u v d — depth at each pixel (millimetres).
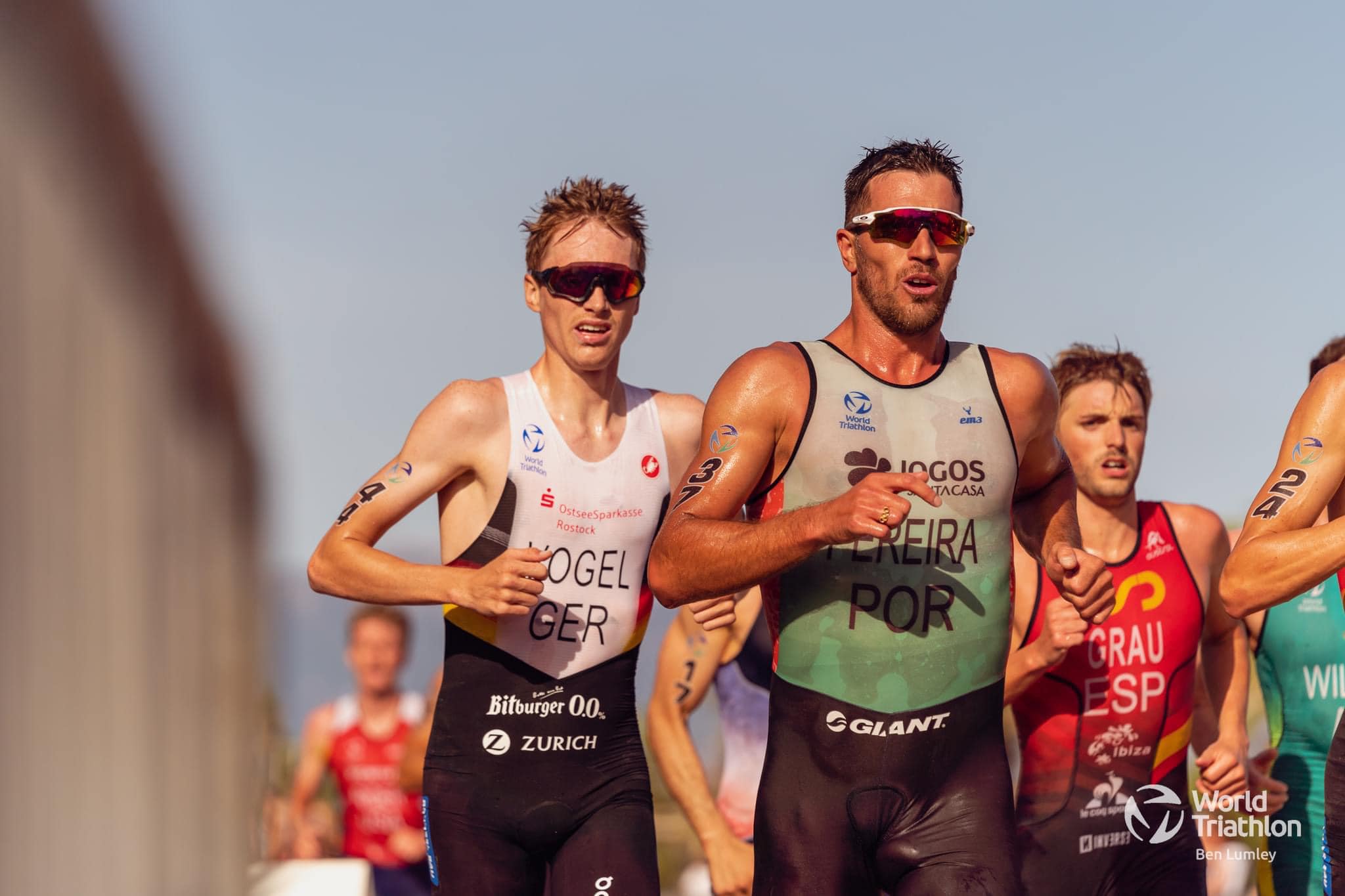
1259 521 9297
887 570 9070
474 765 10625
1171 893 12258
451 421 10625
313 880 9320
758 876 9359
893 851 9102
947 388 9273
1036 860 12023
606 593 10797
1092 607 9039
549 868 11047
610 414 11000
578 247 10523
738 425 8992
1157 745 12297
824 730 9086
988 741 9289
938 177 9039
